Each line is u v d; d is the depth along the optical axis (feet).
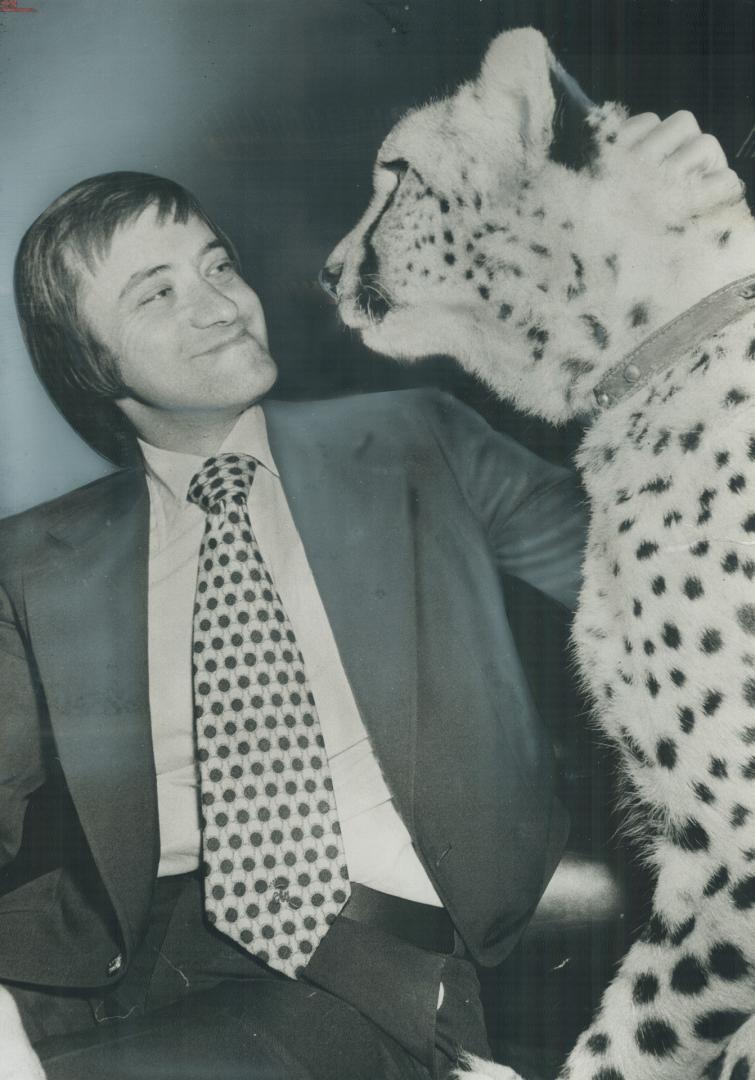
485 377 6.21
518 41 6.11
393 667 6.02
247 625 6.09
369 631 6.07
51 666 6.18
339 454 6.30
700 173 5.82
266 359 6.39
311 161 6.40
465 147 6.18
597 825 5.81
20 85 6.46
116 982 5.79
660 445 5.60
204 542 6.21
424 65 6.32
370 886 5.78
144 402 6.36
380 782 5.90
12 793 6.06
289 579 6.15
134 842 5.95
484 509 6.12
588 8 6.23
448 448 6.23
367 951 5.59
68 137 6.46
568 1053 5.64
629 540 5.57
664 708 5.37
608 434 5.84
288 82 6.43
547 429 6.06
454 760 5.91
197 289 6.39
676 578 5.39
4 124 6.45
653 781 5.43
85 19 6.48
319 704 5.99
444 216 6.21
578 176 5.98
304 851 5.80
